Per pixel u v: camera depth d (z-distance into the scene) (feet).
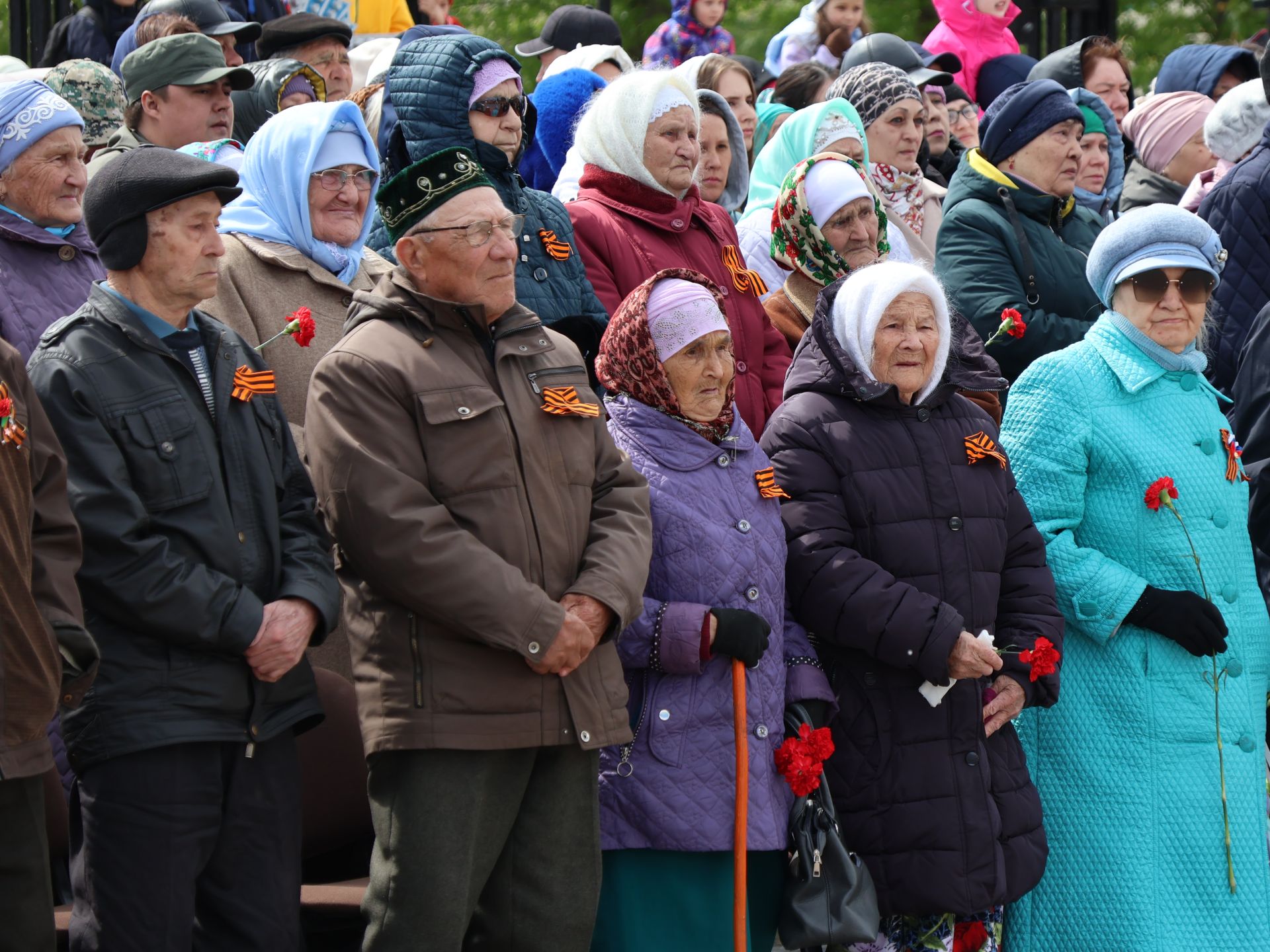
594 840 46.14
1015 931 57.98
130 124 70.08
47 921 39.58
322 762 51.01
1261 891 57.62
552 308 59.98
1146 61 197.36
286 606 43.75
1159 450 58.39
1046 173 73.36
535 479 45.44
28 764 38.34
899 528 52.19
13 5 111.75
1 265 53.06
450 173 45.91
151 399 43.21
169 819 41.83
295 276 57.62
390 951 43.73
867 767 51.47
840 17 113.80
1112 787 57.16
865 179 65.82
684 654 48.11
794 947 49.21
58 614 39.29
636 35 162.40
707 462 50.57
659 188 63.62
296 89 77.56
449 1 116.26
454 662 43.78
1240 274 73.92
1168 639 57.31
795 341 65.51
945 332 54.19
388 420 44.24
